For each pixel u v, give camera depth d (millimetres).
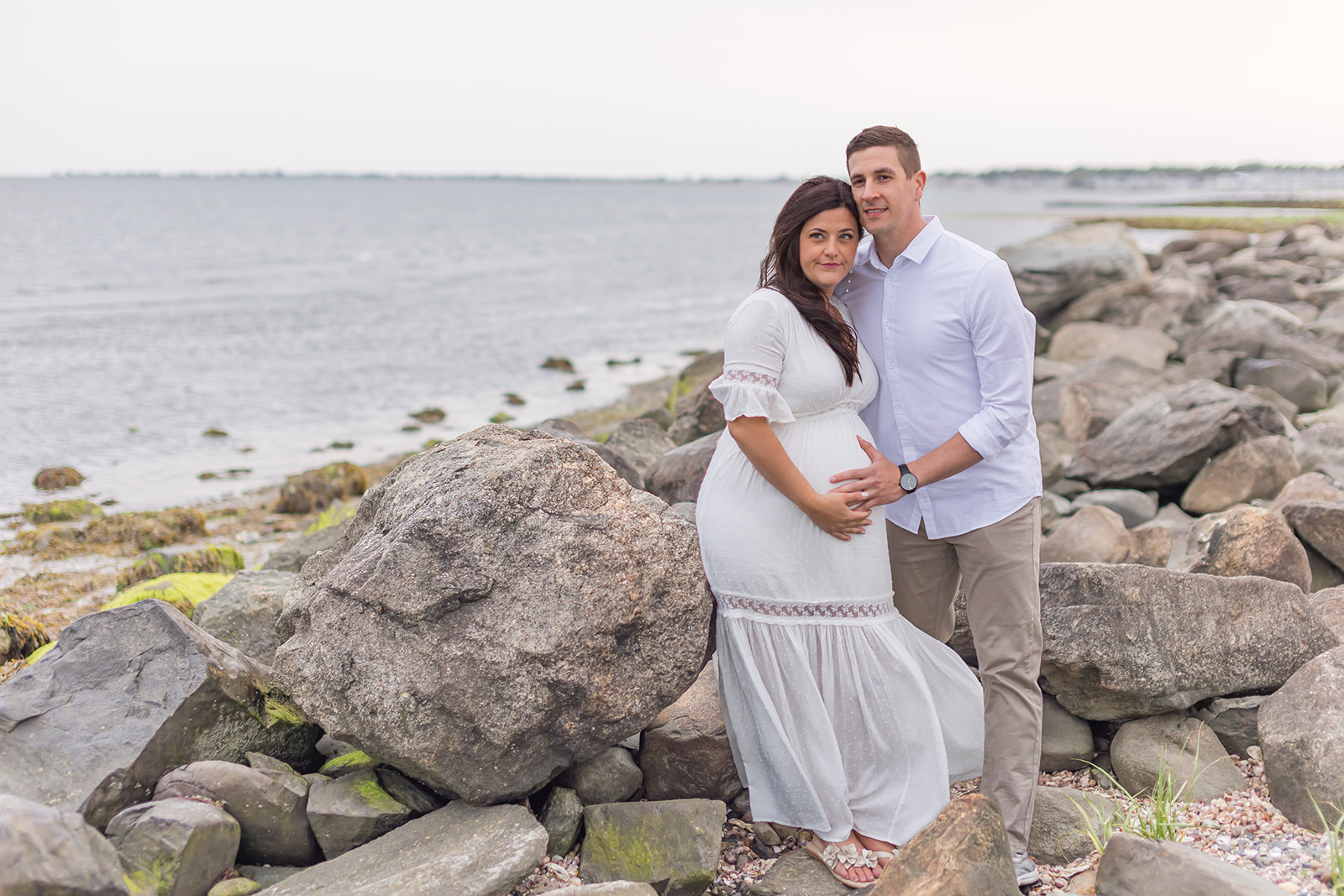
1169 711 3783
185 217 108125
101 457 14883
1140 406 8031
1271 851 3004
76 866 2438
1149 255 25141
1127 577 3750
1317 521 4977
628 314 34281
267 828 3035
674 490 5699
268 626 4383
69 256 55688
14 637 5652
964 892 2703
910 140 3148
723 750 3461
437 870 2721
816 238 3129
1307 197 80938
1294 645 3881
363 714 3021
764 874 3172
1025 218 72688
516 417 17688
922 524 3361
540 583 3111
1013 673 3217
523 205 183750
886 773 3240
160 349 24672
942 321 3201
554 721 3107
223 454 15094
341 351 25188
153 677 3227
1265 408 7672
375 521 3557
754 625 3250
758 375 3086
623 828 3191
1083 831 3244
